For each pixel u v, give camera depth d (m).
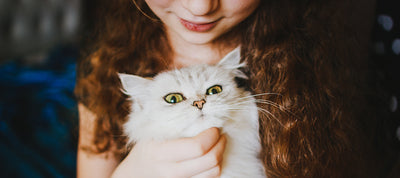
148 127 0.38
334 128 0.42
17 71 0.80
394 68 0.48
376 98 0.50
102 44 0.50
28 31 1.12
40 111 0.66
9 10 1.09
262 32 0.44
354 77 0.47
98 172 0.49
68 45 1.00
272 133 0.40
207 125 0.36
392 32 0.48
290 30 0.44
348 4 0.52
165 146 0.37
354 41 0.48
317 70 0.43
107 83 0.47
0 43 1.07
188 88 0.37
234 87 0.39
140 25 0.47
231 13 0.36
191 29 0.37
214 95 0.37
